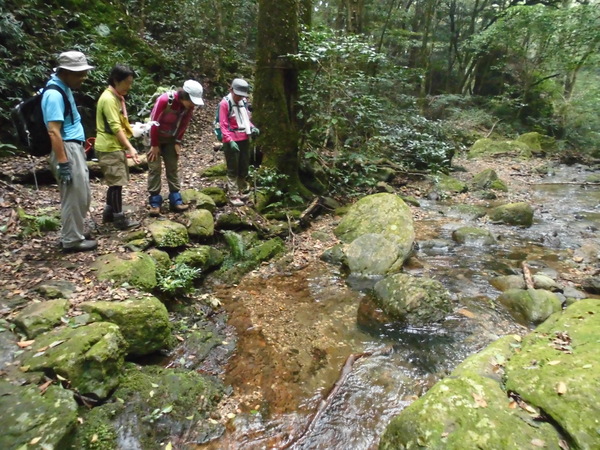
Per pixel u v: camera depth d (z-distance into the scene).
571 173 11.34
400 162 9.28
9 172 4.96
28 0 7.01
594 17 14.35
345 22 12.44
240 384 2.92
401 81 10.73
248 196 5.70
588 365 2.30
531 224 6.70
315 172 7.02
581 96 18.89
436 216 7.09
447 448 1.96
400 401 2.80
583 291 4.31
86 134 6.55
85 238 3.89
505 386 2.35
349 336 3.54
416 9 18.30
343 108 8.05
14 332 2.68
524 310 3.87
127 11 9.48
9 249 3.67
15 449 1.89
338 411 2.70
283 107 6.27
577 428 1.94
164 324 3.08
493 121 16.91
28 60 6.17
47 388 2.24
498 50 19.08
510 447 1.90
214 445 2.39
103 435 2.22
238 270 4.56
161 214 4.70
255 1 12.12
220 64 11.01
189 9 10.58
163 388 2.63
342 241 5.57
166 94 4.25
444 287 4.05
